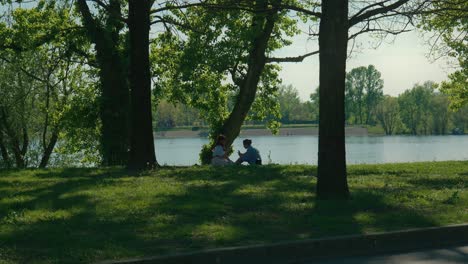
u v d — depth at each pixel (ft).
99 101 83.71
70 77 121.39
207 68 95.30
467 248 29.19
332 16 37.96
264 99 109.91
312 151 218.59
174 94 103.91
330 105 38.68
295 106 586.04
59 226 29.78
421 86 506.89
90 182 46.37
